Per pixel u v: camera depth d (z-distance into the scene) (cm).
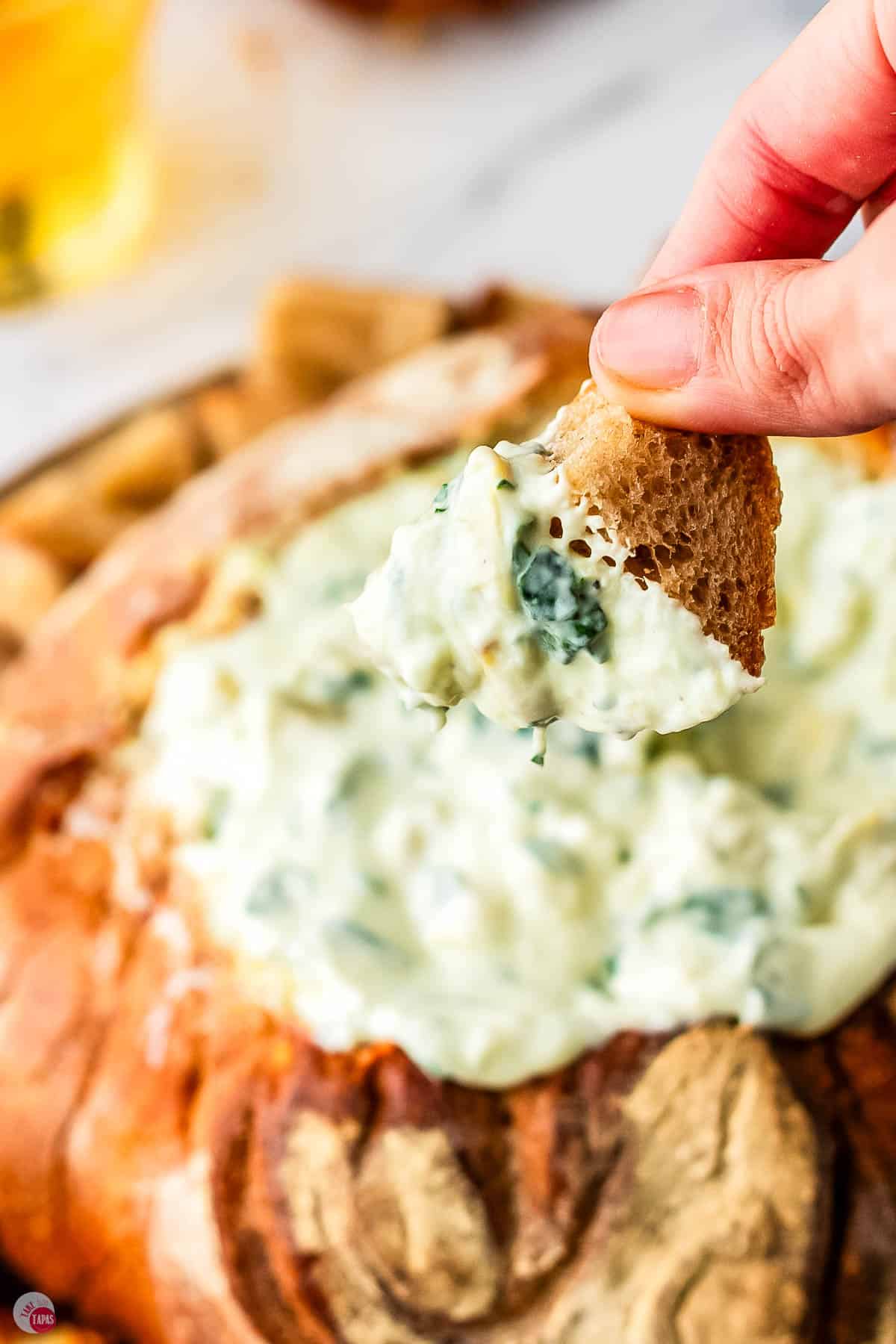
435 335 46
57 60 50
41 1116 33
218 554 37
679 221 30
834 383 25
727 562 26
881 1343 30
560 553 25
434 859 32
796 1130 30
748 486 27
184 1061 32
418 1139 30
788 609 34
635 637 26
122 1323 34
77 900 34
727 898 31
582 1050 30
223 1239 31
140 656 36
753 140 29
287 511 37
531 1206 30
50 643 39
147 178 60
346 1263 30
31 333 57
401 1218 30
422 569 26
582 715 26
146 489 44
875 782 32
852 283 25
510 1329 30
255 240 59
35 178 54
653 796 32
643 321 26
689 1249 30
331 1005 31
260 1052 31
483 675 26
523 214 58
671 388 26
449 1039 30
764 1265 29
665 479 26
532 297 46
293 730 33
